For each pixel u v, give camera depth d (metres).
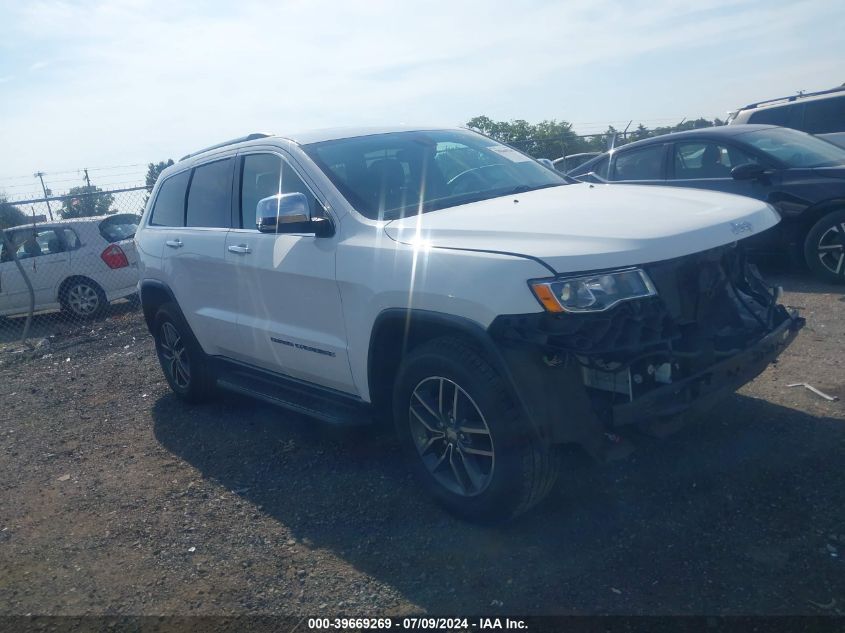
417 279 3.54
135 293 11.90
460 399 3.55
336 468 4.55
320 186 4.30
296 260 4.27
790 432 4.20
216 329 5.23
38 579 3.72
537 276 3.13
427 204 4.23
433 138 4.98
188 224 5.55
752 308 3.83
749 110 11.55
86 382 7.45
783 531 3.33
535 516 3.68
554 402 3.21
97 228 11.55
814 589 2.94
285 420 5.52
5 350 9.92
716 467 3.92
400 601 3.18
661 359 3.23
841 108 10.59
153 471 4.90
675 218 3.52
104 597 3.49
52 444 5.68
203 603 3.35
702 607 2.90
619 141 16.77
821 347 5.57
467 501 3.59
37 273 11.41
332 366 4.24
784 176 7.56
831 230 7.33
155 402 6.42
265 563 3.61
